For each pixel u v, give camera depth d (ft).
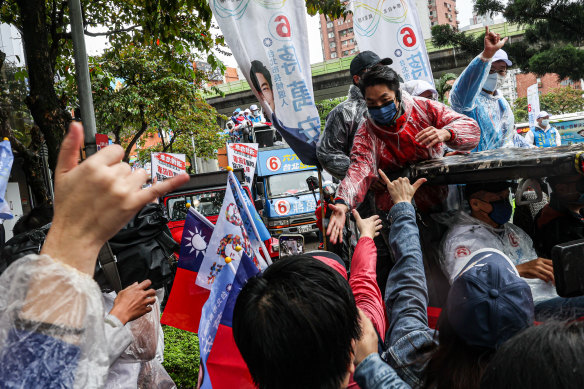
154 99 41.29
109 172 2.65
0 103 26.08
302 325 3.45
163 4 19.77
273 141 47.62
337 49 292.61
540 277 6.25
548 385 2.30
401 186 5.73
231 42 11.30
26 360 2.54
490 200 7.00
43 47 17.76
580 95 144.66
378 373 3.80
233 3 11.27
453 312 3.78
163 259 8.36
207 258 7.80
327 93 79.56
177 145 66.03
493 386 2.53
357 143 8.23
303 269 3.78
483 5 31.27
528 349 2.45
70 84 29.07
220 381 6.93
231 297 7.43
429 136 7.44
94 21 26.43
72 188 2.66
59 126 17.84
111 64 40.86
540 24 30.94
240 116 54.65
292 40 11.28
